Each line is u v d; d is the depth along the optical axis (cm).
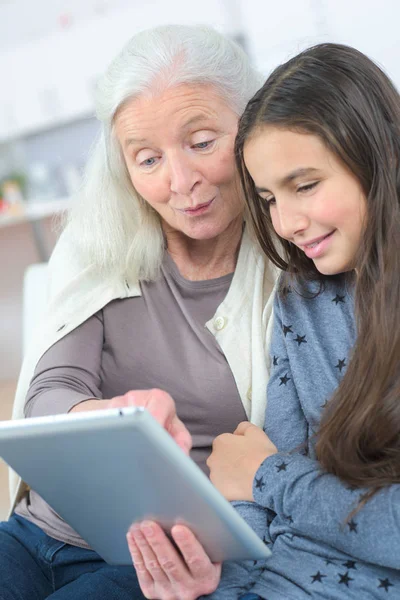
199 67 134
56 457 100
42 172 564
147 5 549
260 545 105
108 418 90
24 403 151
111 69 141
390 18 507
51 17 558
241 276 153
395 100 123
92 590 129
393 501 107
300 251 136
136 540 110
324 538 112
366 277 119
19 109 576
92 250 157
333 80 119
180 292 154
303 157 116
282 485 117
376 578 110
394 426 113
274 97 119
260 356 146
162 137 136
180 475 94
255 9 531
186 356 150
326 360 132
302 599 110
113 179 153
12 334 557
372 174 118
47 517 148
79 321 151
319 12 520
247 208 141
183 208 141
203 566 111
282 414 134
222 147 138
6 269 557
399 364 114
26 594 140
